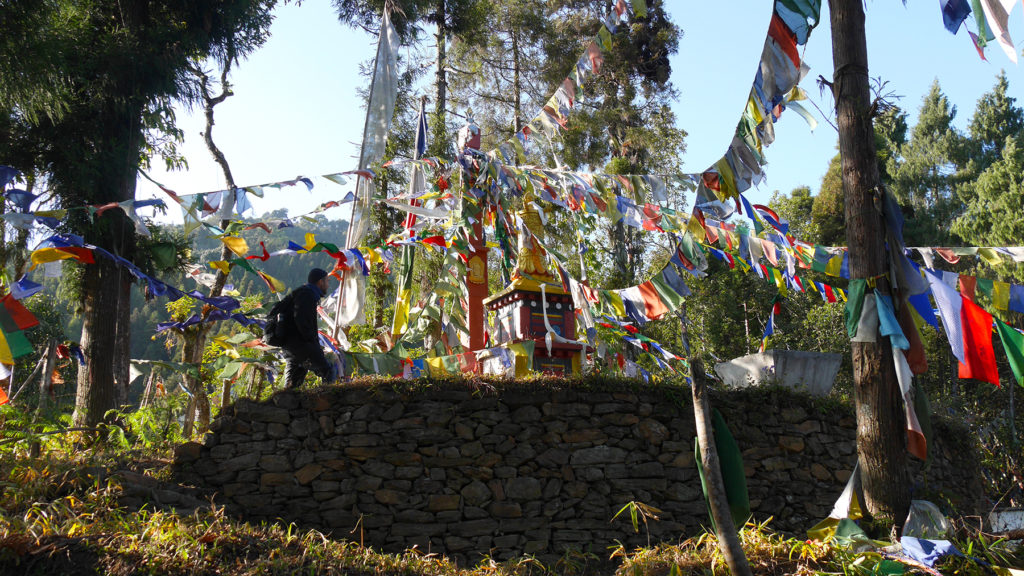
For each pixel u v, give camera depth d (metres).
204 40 14.46
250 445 7.11
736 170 6.38
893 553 5.27
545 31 21.30
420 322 10.21
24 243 10.37
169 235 13.43
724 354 21.67
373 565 5.51
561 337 9.70
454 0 19.20
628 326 10.09
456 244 10.16
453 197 10.91
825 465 8.29
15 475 5.79
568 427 7.75
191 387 12.12
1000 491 15.52
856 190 6.45
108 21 14.09
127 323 12.59
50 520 5.16
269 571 4.91
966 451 9.72
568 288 9.57
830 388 9.28
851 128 6.56
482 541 7.09
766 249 9.72
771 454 8.14
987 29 5.92
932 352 21.98
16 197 7.11
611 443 7.77
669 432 8.00
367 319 15.66
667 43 24.38
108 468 6.39
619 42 23.22
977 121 34.09
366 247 8.64
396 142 16.73
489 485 7.34
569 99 9.85
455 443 7.44
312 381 11.52
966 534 5.73
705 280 22.97
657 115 23.83
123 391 12.28
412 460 7.28
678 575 5.10
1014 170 24.44
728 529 4.25
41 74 11.52
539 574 6.84
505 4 21.59
